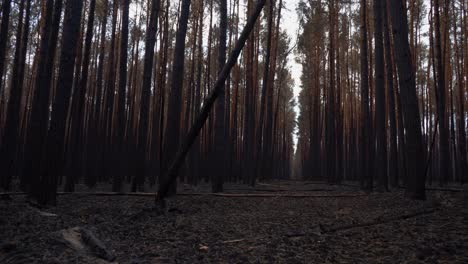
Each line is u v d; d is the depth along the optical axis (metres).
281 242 4.95
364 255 4.11
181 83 10.90
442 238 4.48
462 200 7.70
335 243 4.73
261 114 17.95
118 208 8.52
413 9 18.11
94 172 17.11
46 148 8.17
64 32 8.27
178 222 6.86
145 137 12.12
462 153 17.45
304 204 9.38
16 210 6.58
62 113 8.23
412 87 8.73
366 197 10.20
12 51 20.58
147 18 19.08
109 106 19.62
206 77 22.27
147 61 12.11
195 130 7.96
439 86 16.19
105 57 24.19
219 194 11.09
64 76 8.23
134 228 6.33
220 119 12.73
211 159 22.38
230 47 21.64
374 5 12.95
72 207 8.64
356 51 26.16
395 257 3.93
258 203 9.68
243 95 28.66
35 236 4.73
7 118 12.89
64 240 4.52
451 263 3.54
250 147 21.64
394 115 14.56
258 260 4.14
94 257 4.15
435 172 30.45
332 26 20.58
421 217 6.05
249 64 21.25
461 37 20.92
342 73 27.42
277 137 39.38
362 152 15.55
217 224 6.66
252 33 20.67
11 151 12.80
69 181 12.88
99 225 6.56
